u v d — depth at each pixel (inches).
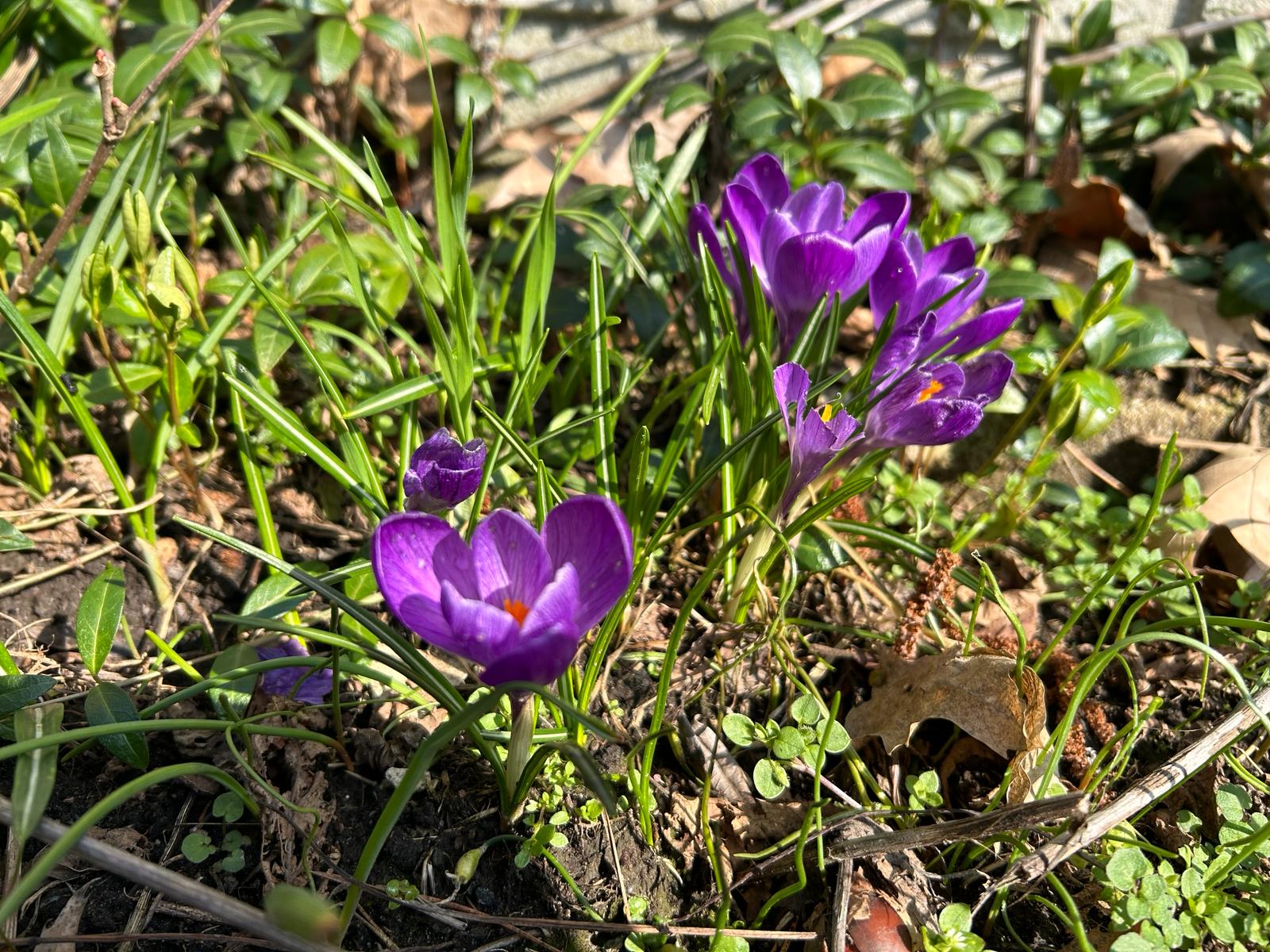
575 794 9.4
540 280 10.8
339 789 9.2
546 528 7.1
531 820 9.2
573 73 17.6
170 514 11.5
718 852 9.1
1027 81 18.1
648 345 12.8
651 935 8.5
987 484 13.9
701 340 13.3
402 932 8.4
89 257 10.4
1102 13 17.9
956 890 9.2
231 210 15.9
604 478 10.8
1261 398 14.6
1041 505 13.6
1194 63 19.1
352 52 14.5
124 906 8.3
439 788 9.3
